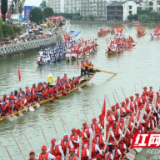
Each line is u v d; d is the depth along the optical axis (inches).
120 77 2672.2
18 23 6240.2
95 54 3927.2
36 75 2760.8
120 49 4084.6
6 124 1642.5
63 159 1043.3
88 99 2062.0
